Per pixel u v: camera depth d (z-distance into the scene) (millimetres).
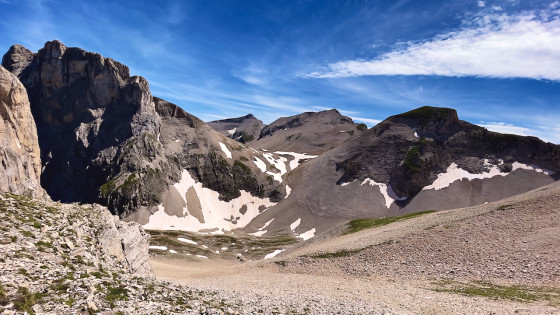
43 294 16469
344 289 40406
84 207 36562
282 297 33219
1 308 14008
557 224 46250
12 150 37312
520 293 32469
